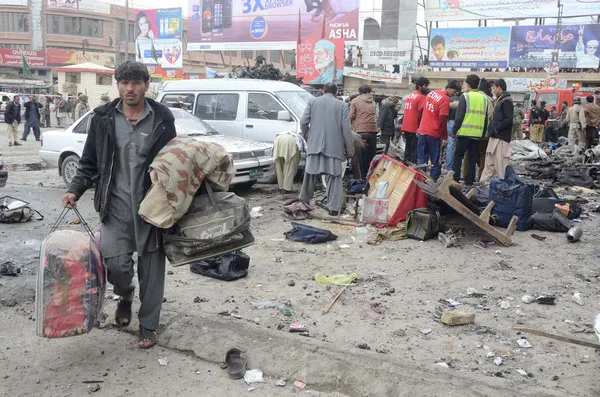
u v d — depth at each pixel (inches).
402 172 291.3
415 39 1350.9
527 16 1229.1
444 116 375.9
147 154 143.5
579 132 627.5
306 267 227.9
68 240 140.8
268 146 397.7
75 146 408.5
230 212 148.9
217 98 455.8
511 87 1235.2
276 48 1492.4
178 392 136.3
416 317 177.8
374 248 255.8
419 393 131.8
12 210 307.1
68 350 157.1
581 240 269.7
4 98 1366.9
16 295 197.9
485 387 131.7
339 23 1376.7
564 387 135.9
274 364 147.8
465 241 265.4
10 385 138.5
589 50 1192.2
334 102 303.0
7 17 2445.9
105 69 1480.1
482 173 404.2
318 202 337.4
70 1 2415.1
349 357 146.0
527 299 191.6
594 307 187.2
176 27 1695.4
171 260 147.6
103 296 146.4
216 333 161.8
